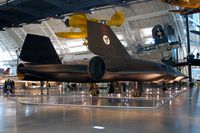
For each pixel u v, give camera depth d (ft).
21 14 92.38
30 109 29.60
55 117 22.95
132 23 139.64
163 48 75.66
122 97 45.24
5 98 51.06
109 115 24.14
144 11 129.08
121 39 152.76
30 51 34.55
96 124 19.19
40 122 20.22
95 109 29.53
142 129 17.13
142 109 29.09
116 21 85.56
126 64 30.17
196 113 25.17
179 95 55.62
